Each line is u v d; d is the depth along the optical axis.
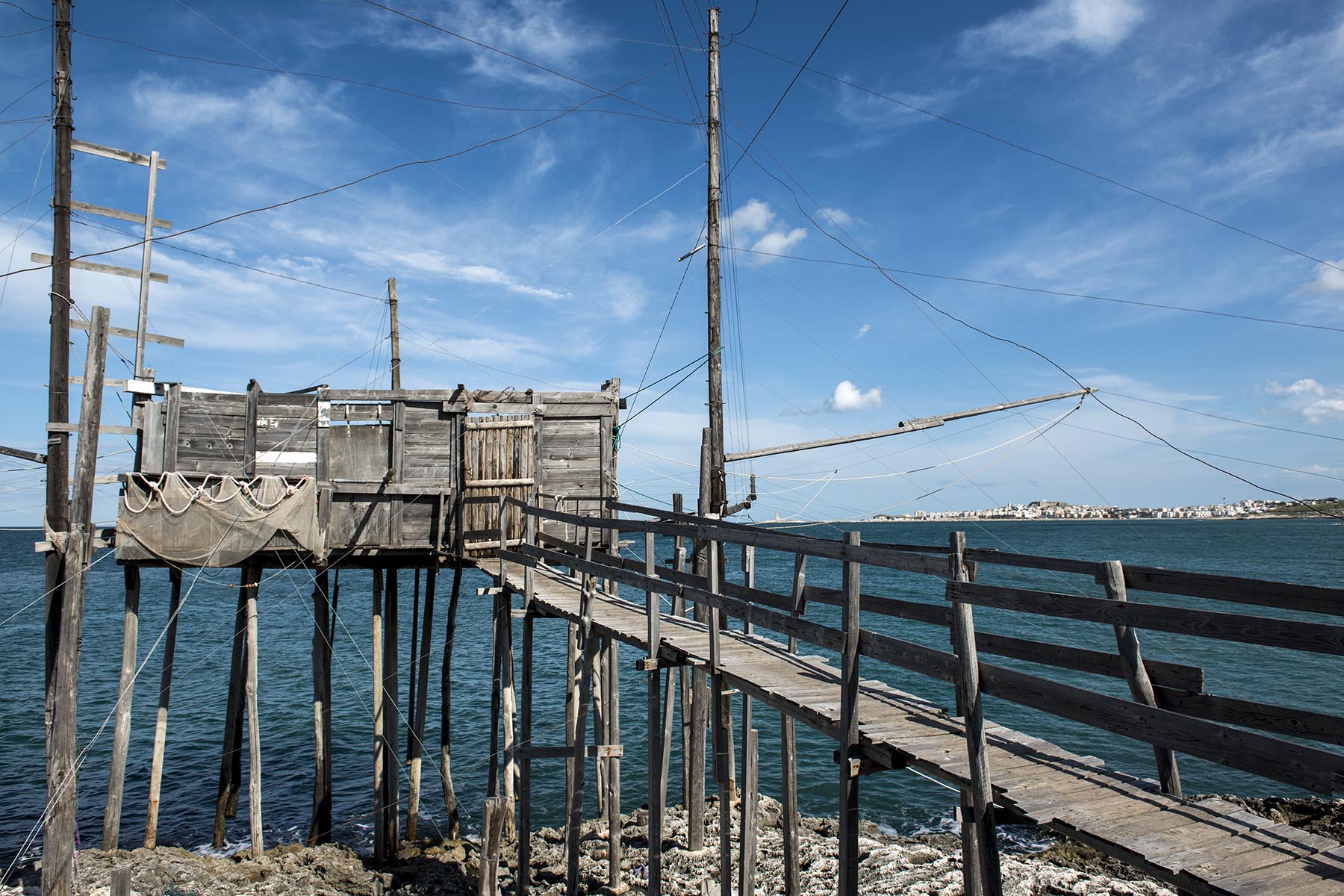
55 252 12.46
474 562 16.33
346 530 15.71
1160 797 5.76
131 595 14.12
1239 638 4.78
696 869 13.66
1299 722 5.03
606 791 17.12
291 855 14.41
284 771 20.41
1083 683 24.11
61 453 12.15
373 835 16.44
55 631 12.02
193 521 14.25
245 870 13.56
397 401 16.09
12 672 30.19
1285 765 4.30
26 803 17.78
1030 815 5.48
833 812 17.23
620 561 13.08
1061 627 33.59
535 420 16.92
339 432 15.88
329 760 15.74
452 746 22.38
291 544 14.77
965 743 6.68
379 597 16.20
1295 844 5.04
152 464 14.73
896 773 19.48
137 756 21.30
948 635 32.41
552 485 16.95
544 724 23.95
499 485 16.48
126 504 14.06
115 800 13.78
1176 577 5.49
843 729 6.77
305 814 17.81
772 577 54.22
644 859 14.46
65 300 12.42
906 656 6.38
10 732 22.80
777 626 7.70
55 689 11.67
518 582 14.64
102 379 12.39
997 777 6.05
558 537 16.31
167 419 14.89
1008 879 12.46
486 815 9.30
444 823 17.72
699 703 14.19
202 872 13.08
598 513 17.17
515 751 12.01
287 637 39.00
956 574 6.09
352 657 33.53
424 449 16.19
